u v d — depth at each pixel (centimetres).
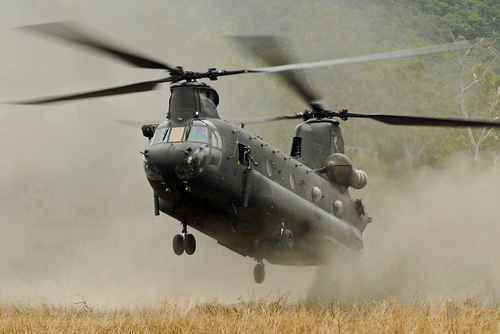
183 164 5253
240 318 4481
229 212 5734
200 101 5562
